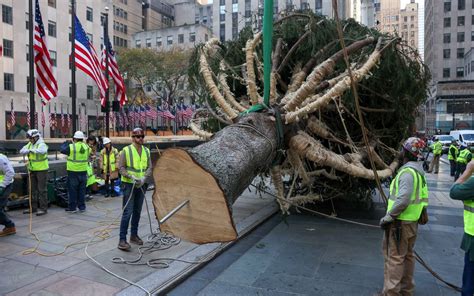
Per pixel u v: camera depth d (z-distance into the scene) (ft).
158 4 276.62
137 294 14.17
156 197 10.53
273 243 21.44
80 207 28.12
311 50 22.27
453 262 18.38
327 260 18.56
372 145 23.58
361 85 21.83
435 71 255.29
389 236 13.64
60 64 146.41
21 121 126.72
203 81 24.66
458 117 176.65
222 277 16.48
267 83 15.07
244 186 12.72
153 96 176.65
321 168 23.12
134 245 19.94
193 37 218.38
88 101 156.46
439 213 29.53
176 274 16.14
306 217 27.78
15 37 128.98
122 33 229.04
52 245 19.89
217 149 11.87
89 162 34.27
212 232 10.10
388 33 22.70
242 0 229.25
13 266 16.87
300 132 17.17
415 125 26.05
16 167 31.40
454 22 249.75
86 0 156.56
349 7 221.25
